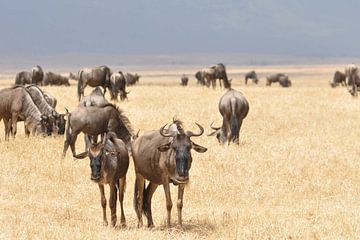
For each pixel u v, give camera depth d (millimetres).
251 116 122625
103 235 53062
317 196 68375
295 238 53125
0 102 94188
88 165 78812
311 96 165500
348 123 115000
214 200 66812
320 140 97062
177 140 53500
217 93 167625
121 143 57750
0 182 70875
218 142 94125
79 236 52500
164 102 142250
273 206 65188
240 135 101500
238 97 93000
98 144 54969
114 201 56594
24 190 68812
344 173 76688
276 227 55656
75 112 81250
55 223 57406
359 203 65688
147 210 58031
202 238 53469
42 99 98625
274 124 112938
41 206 63469
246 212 61938
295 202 66375
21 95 94750
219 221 58844
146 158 56312
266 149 88562
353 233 54062
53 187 69875
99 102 88062
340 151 87750
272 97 159375
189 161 54094
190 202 66438
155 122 110000
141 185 57875
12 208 62438
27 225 55906
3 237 51906
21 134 101938
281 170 76625
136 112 120562
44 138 93625
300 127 111062
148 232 54438
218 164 78375
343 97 165250
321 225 56312
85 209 63625
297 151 87000
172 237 53125
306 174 75562
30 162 78312
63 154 82062
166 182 55250
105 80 148375
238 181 72125
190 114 121250
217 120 115875
